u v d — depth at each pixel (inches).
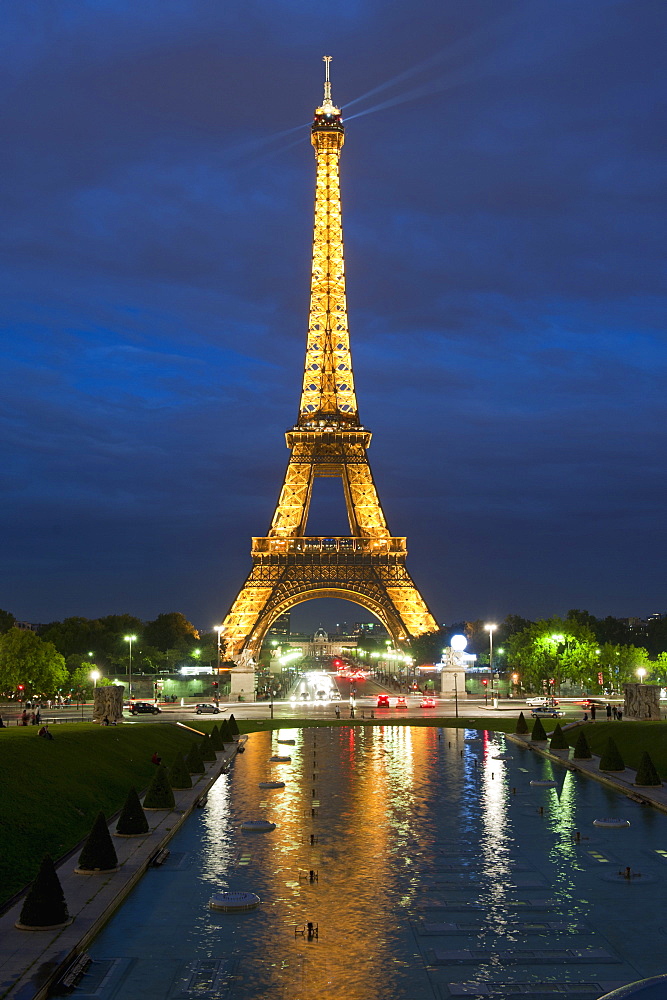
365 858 2501.2
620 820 2923.2
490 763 4365.2
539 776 3956.7
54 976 1605.6
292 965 1738.4
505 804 3282.5
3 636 7682.1
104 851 2269.9
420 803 3304.6
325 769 4168.3
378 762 4404.5
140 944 1839.3
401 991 1627.7
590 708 6761.8
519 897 2144.4
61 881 2175.2
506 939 1875.0
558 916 2011.6
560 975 1696.6
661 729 4589.1
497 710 7431.1
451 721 6358.3
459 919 1996.8
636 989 1020.5
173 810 3078.2
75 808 2957.7
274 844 2664.9
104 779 3437.5
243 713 7258.9
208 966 1727.4
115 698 5777.6
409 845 2650.1
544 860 2477.9
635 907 2069.4
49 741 3528.5
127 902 2100.1
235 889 2207.2
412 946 1836.9
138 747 4232.3
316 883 2260.1
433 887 2226.9
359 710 7470.5
